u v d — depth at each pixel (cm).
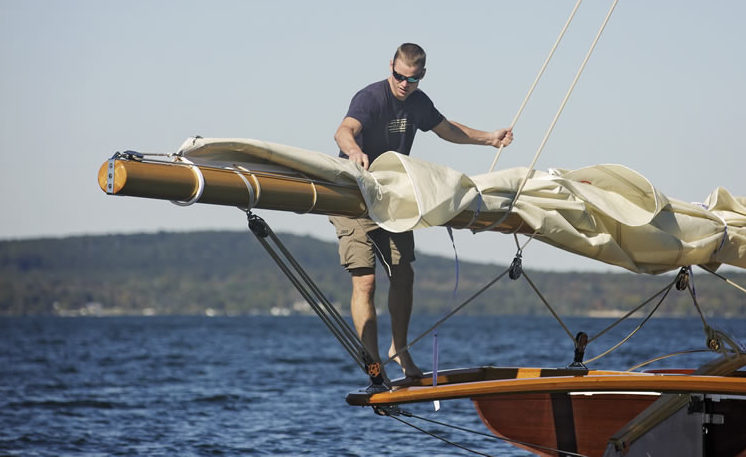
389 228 1191
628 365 6806
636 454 1403
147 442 3075
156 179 1013
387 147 1516
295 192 1135
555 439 1694
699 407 1416
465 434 3170
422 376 1504
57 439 3141
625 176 1419
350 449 2884
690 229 1493
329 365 7950
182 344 13838
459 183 1255
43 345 12962
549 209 1360
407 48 1452
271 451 2872
